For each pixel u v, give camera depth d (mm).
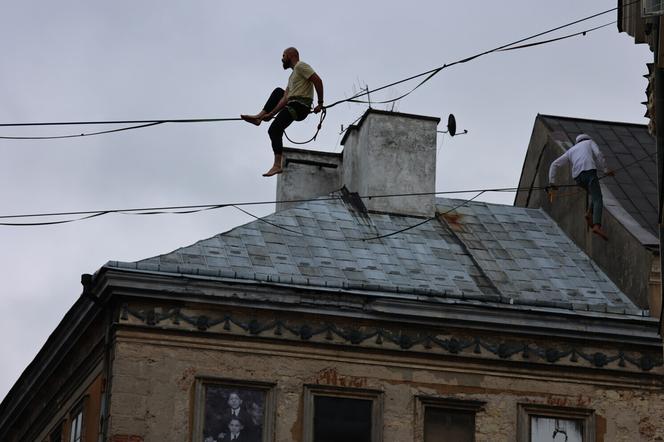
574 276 45594
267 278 41438
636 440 42000
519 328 42031
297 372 40906
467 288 43781
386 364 41406
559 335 42188
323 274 43156
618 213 46062
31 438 48906
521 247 47000
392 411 41125
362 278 43344
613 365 42406
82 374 43500
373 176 47531
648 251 43531
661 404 42375
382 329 41594
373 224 46562
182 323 40562
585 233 46969
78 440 42938
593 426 41906
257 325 40938
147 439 39750
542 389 42000
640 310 43250
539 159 51438
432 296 42094
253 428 40344
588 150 46344
